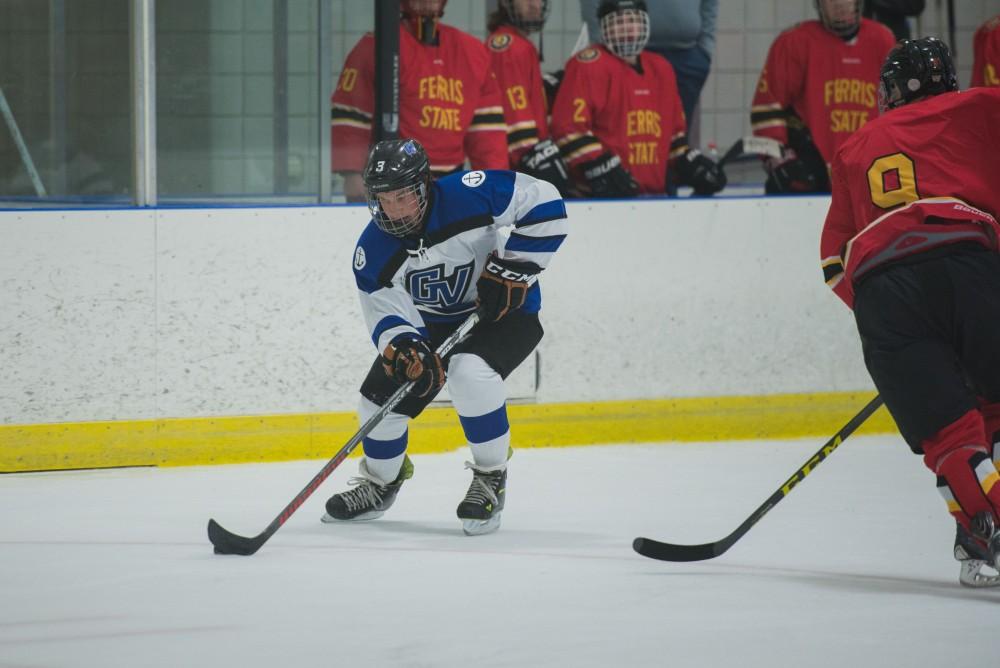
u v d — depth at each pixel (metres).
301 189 21.42
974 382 12.37
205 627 11.52
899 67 12.95
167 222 19.75
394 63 21.53
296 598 12.53
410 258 14.89
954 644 10.86
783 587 12.89
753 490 18.33
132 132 20.28
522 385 21.67
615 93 23.16
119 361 19.67
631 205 22.02
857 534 15.49
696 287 22.39
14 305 19.14
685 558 13.55
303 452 20.58
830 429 23.05
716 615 11.84
